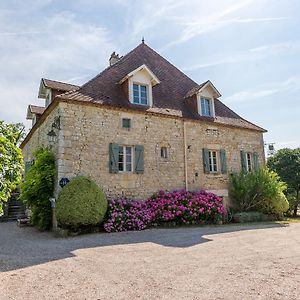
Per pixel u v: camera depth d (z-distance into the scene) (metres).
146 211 9.78
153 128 11.47
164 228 9.64
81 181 8.80
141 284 3.67
